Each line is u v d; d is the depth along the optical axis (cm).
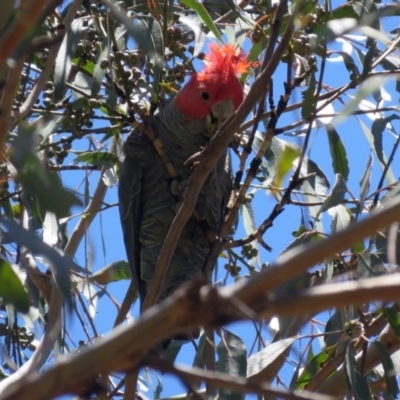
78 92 675
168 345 764
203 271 688
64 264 359
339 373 754
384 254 655
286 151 614
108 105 677
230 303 242
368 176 683
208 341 657
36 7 300
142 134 844
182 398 793
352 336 720
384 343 748
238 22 791
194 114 810
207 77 810
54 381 246
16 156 330
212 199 828
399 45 690
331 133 796
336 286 250
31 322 770
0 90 461
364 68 667
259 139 771
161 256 605
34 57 701
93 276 832
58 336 696
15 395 245
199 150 827
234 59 819
